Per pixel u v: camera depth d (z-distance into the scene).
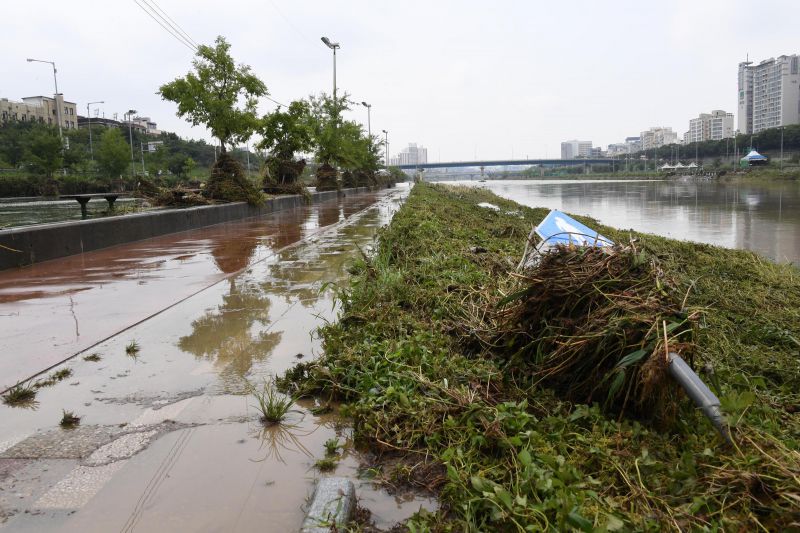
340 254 9.59
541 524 2.05
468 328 4.44
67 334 4.76
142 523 2.27
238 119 18.00
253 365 4.06
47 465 2.71
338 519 2.20
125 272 7.77
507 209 22.19
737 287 7.32
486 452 2.71
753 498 2.13
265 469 2.69
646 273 3.44
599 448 2.62
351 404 3.24
